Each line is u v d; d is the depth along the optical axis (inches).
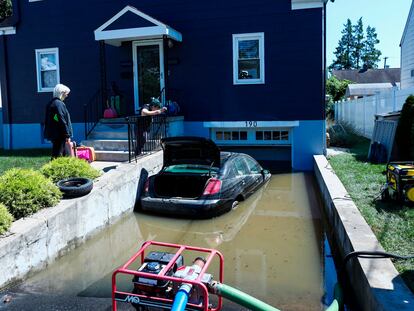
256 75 453.4
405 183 218.4
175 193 298.4
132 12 425.1
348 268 171.8
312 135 440.8
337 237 213.8
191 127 473.4
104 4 489.1
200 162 288.5
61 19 504.1
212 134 482.9
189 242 233.0
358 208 219.1
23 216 203.3
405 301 118.0
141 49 482.0
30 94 524.4
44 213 208.7
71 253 221.3
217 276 183.0
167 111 440.8
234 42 452.1
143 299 123.5
